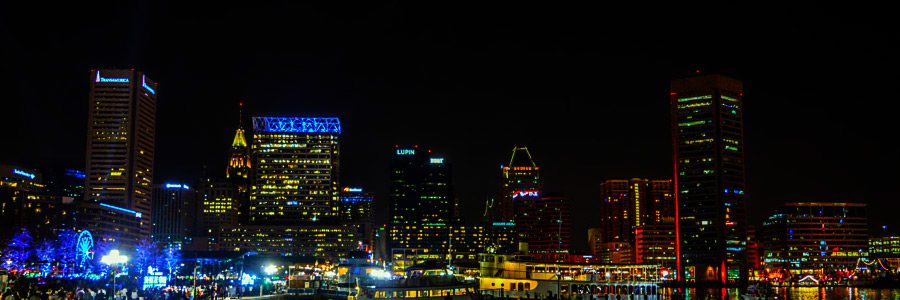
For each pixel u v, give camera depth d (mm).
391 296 175125
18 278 186500
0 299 133500
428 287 179375
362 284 190625
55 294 149375
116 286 184625
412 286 178125
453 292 183625
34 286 157250
